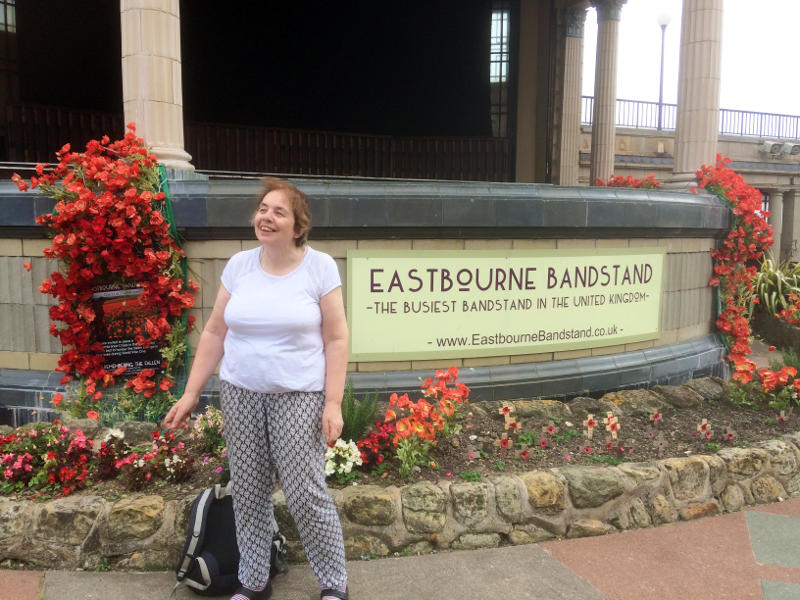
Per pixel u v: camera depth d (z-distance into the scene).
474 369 4.90
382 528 3.19
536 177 12.80
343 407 3.61
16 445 3.47
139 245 4.35
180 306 4.41
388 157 13.05
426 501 3.25
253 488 2.57
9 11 10.02
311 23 12.52
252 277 2.47
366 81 12.92
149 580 2.92
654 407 4.78
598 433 4.30
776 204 17.97
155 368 4.48
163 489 3.30
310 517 2.51
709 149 6.96
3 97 10.05
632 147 15.70
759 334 9.38
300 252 2.47
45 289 4.28
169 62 4.67
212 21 12.15
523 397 4.96
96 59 10.99
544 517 3.40
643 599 2.85
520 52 12.54
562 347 5.17
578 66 12.67
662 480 3.62
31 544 3.02
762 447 4.04
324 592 2.63
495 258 4.83
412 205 4.52
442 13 12.54
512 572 3.06
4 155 10.08
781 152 17.34
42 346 4.62
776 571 3.11
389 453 3.70
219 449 3.62
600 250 5.23
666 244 5.70
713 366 6.23
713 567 3.14
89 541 3.02
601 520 3.50
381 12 12.55
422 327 4.72
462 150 12.93
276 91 12.73
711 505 3.73
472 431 4.17
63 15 10.57
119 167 4.16
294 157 12.29
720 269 6.27
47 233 4.41
